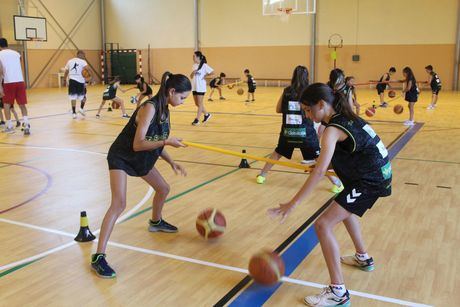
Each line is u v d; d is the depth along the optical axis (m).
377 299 2.99
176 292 3.09
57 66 23.70
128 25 25.44
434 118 11.73
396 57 20.44
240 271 3.40
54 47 23.44
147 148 3.29
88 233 4.02
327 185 5.69
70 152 7.70
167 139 3.44
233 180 5.95
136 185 5.70
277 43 22.45
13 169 6.55
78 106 14.74
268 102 15.92
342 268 3.44
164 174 6.26
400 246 3.84
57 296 3.05
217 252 3.74
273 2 22.00
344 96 2.82
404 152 7.61
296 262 3.54
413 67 20.23
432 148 7.92
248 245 3.88
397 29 20.22
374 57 20.81
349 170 2.88
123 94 19.36
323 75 21.89
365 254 3.40
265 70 22.97
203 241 3.97
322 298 2.90
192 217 4.57
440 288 3.13
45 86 23.25
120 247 3.85
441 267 3.45
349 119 2.77
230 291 3.10
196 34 23.95
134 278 3.30
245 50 23.20
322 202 5.03
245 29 23.03
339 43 21.31
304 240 3.97
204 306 2.91
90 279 3.29
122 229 4.25
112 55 25.91
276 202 5.04
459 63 19.47
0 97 10.28
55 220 4.50
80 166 6.73
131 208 4.83
